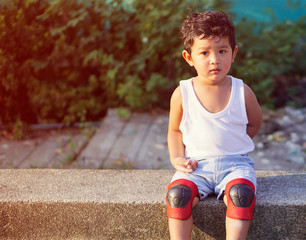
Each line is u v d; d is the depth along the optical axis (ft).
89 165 13.33
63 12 16.53
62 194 7.36
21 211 7.27
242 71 17.51
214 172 6.97
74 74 17.20
